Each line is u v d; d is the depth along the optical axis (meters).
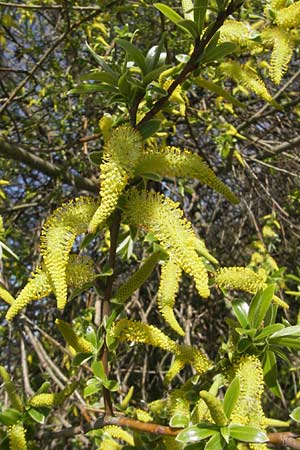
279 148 4.70
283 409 4.65
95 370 1.48
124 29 3.81
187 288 4.78
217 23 1.48
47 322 4.78
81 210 1.44
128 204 1.42
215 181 1.45
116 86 1.54
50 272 1.38
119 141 1.38
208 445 1.23
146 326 1.51
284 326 1.53
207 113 4.28
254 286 1.66
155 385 5.04
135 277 1.50
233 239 5.30
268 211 5.35
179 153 1.44
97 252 4.52
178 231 1.36
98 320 3.70
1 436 1.60
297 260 5.16
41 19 5.23
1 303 3.40
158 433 1.41
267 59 4.14
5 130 4.48
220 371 1.53
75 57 4.27
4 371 1.60
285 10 1.78
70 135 4.59
